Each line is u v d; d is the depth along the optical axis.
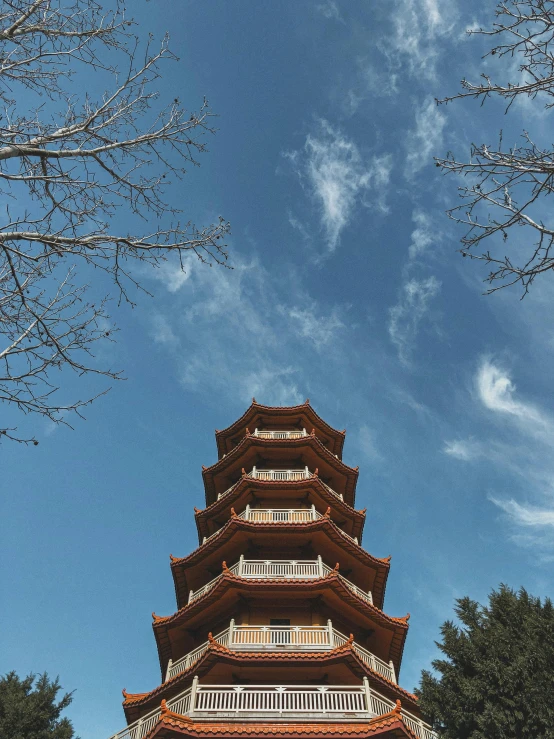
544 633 17.31
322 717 20.67
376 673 23.97
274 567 27.28
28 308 9.37
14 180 8.80
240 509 32.38
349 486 36.44
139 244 9.91
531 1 8.59
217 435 39.06
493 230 9.14
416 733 21.83
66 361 10.04
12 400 9.67
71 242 9.27
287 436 37.03
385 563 29.72
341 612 27.38
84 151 9.52
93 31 9.76
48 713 28.33
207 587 28.23
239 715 20.75
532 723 15.60
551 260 8.87
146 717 22.56
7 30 8.78
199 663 23.12
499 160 8.90
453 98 9.09
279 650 23.41
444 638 19.02
